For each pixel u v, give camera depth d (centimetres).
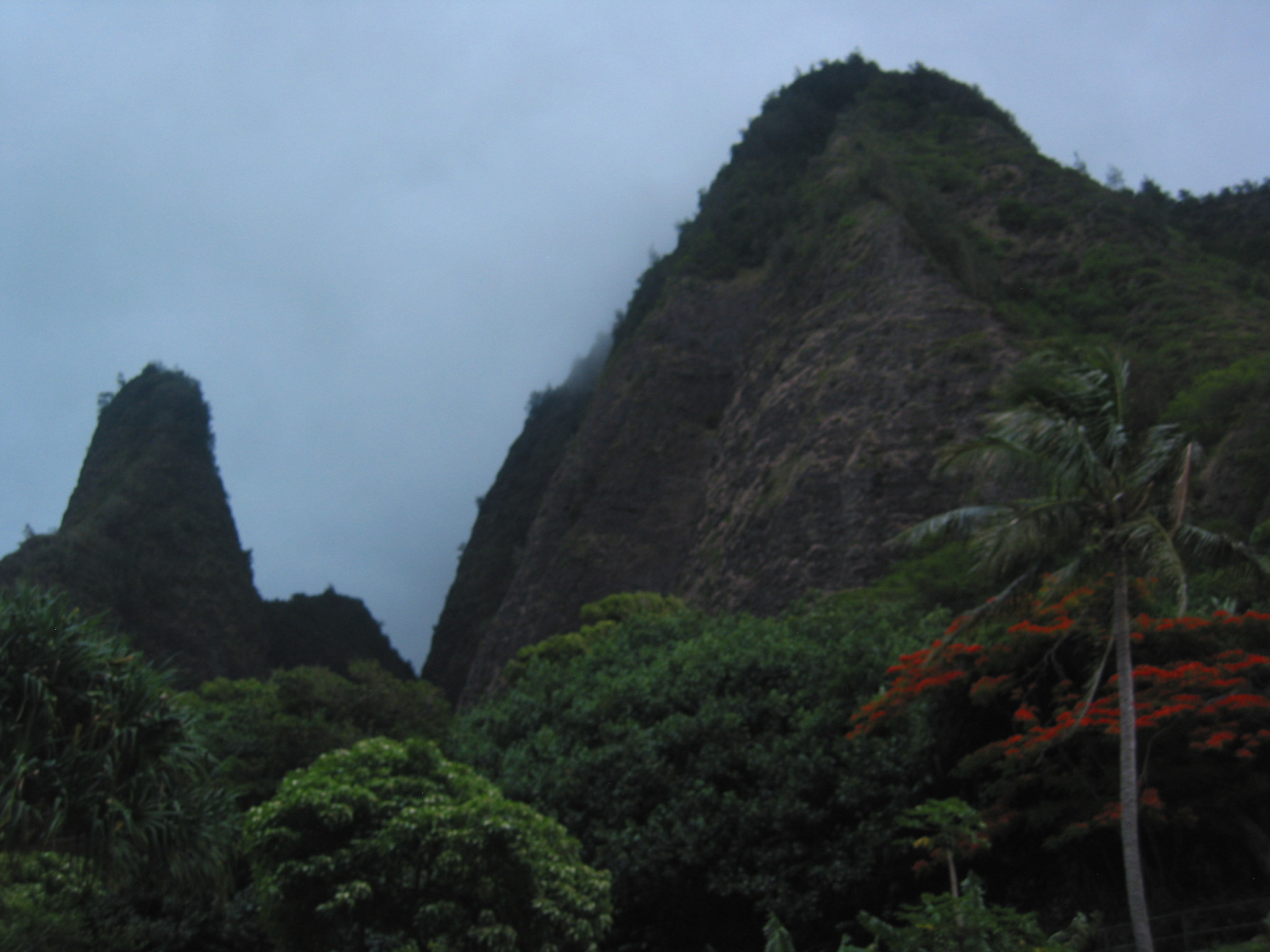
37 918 1983
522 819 1822
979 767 1977
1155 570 1466
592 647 3869
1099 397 1563
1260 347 4788
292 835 1756
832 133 9812
